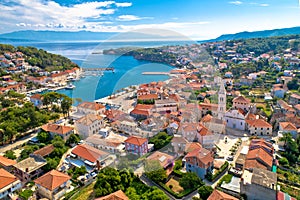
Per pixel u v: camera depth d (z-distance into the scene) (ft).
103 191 93.09
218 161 131.64
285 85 275.59
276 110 202.49
